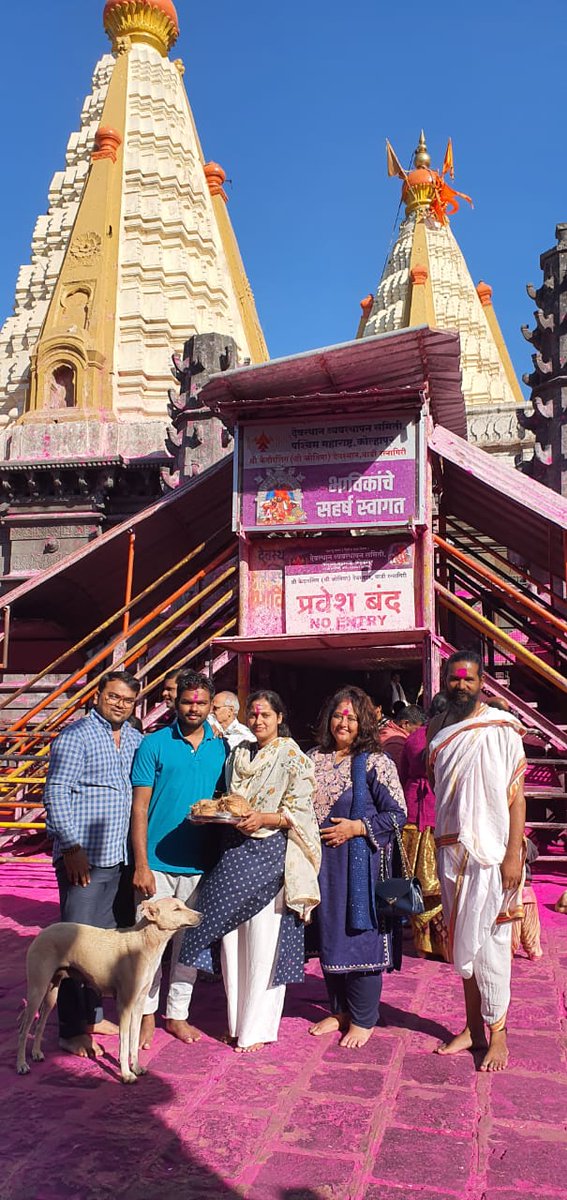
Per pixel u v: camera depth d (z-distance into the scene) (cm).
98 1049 428
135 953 396
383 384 930
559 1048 432
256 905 433
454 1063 413
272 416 955
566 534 956
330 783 460
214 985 564
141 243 2880
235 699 640
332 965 437
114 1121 354
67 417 2430
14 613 1345
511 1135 341
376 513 923
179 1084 391
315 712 1438
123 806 458
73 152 3406
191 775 469
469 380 4509
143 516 1099
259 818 428
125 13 3378
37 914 735
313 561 953
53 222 3275
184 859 462
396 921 458
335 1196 298
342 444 939
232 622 985
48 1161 322
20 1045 405
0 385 3080
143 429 2100
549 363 1556
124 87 3127
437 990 529
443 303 4706
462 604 938
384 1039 446
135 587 1338
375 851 450
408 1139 338
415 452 922
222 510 1202
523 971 566
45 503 2078
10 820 1073
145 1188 304
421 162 5075
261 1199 297
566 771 977
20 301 3216
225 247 4156
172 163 3028
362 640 936
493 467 978
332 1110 362
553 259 1566
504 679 1422
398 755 687
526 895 591
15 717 1878
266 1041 436
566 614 1218
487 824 404
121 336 2759
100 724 461
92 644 1485
